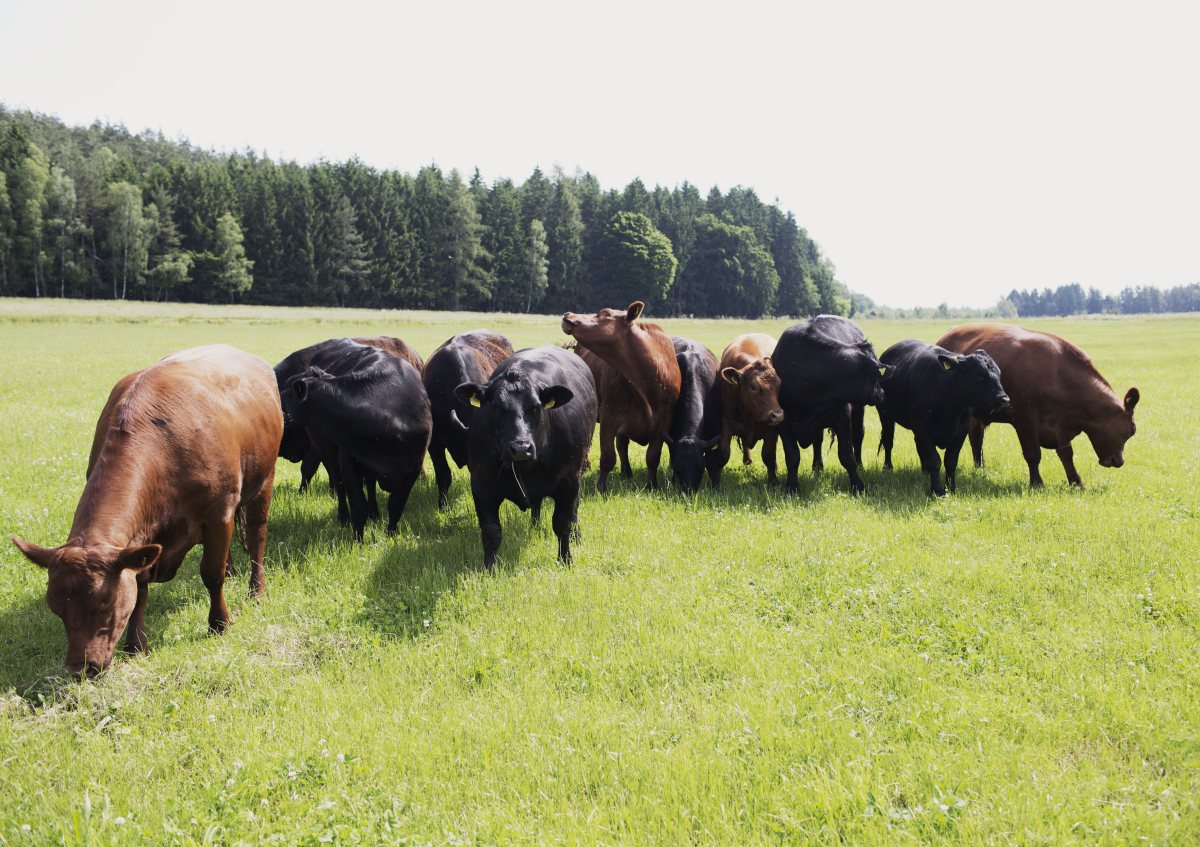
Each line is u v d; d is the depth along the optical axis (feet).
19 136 305.53
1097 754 13.43
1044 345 34.45
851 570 22.57
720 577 22.34
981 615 18.92
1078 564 22.30
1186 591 19.93
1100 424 34.19
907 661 16.65
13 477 33.42
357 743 13.85
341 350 30.68
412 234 344.08
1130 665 16.10
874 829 11.08
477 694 15.89
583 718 14.55
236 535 26.68
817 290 493.77
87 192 315.99
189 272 314.55
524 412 21.47
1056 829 11.19
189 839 11.00
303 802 12.14
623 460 38.45
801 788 12.21
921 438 33.86
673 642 17.75
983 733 13.69
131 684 16.07
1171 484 33.19
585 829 11.35
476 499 23.66
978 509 29.14
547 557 24.84
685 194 470.39
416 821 11.73
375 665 17.20
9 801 12.23
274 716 14.98
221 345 22.97
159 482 16.74
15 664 17.16
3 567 22.25
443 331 192.65
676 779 12.57
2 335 151.43
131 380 18.98
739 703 15.08
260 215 326.24
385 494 33.91
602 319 32.81
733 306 413.80
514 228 361.30
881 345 173.47
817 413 33.83
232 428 19.19
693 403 33.71
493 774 12.89
